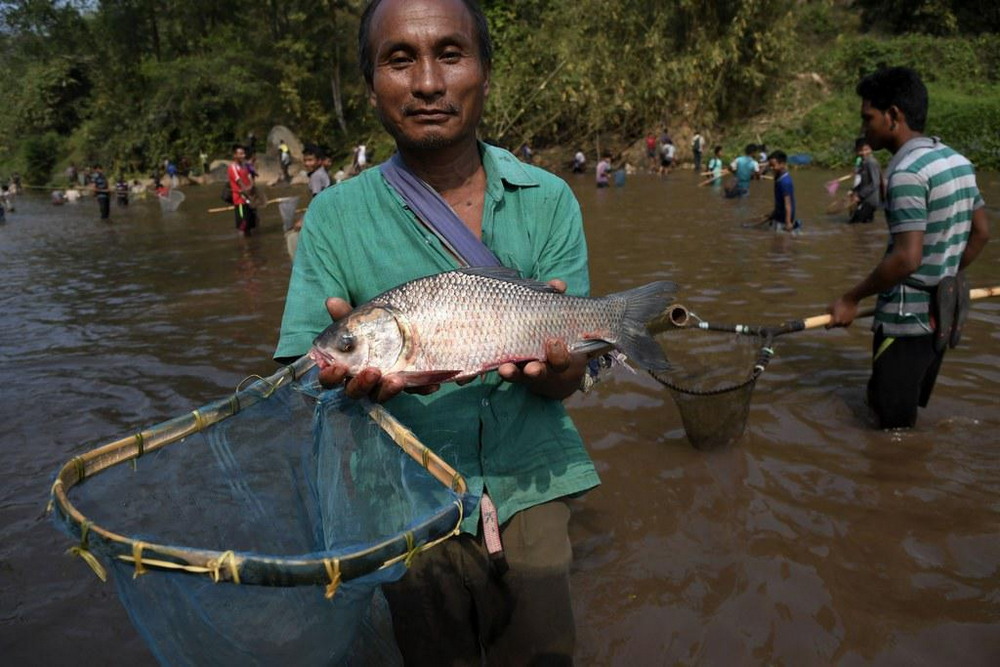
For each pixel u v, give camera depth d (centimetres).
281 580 140
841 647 250
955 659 242
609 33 2569
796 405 448
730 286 758
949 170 372
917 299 387
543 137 2670
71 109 4434
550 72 2558
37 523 348
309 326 204
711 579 288
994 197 1369
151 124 3722
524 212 206
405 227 200
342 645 176
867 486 352
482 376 204
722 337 555
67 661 258
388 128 197
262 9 3472
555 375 201
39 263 1182
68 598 294
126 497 172
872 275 394
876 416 413
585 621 268
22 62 4453
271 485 196
